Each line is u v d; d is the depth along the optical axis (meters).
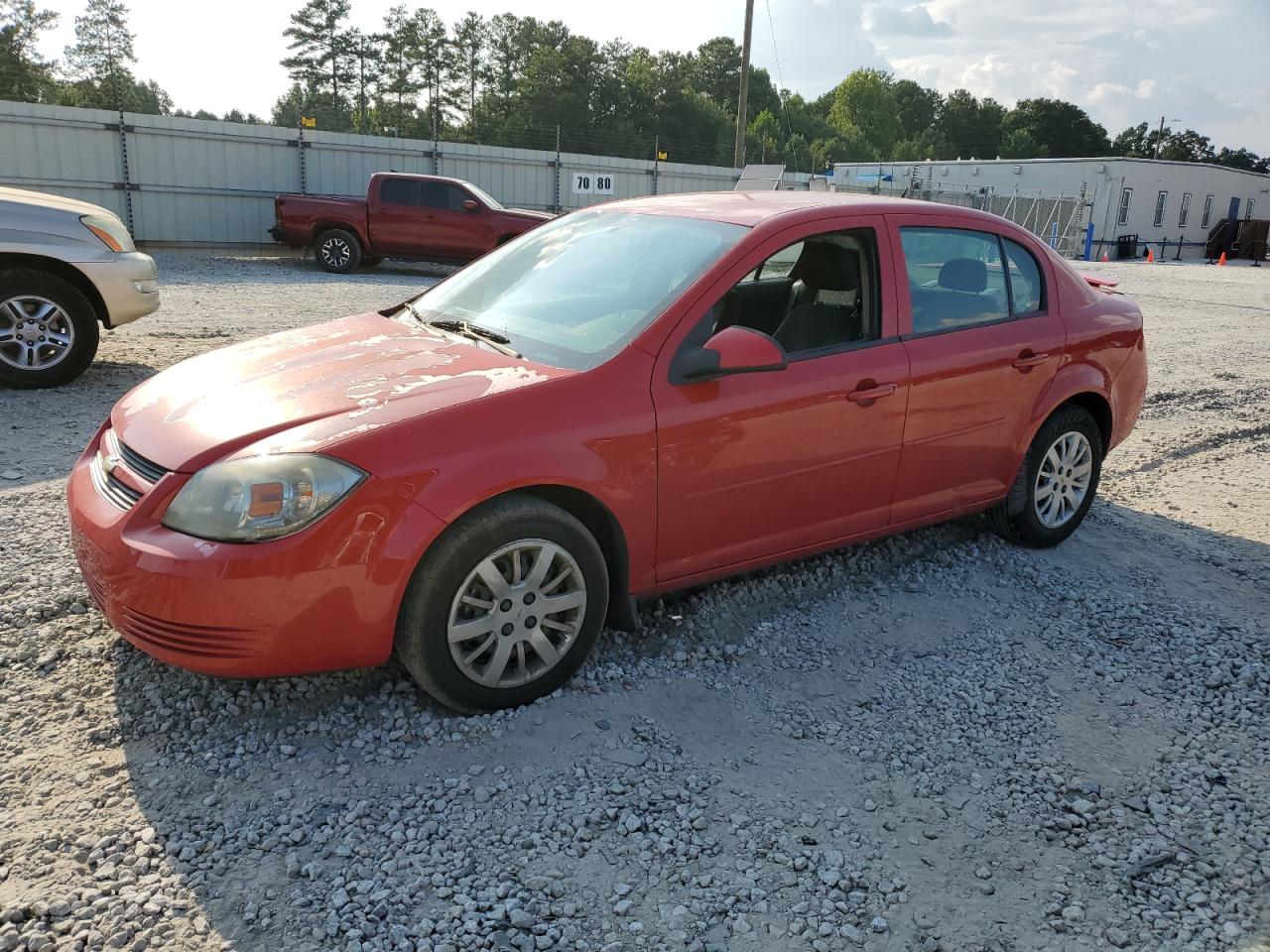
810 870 2.52
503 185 24.64
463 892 2.36
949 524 5.04
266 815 2.60
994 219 4.44
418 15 85.88
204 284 14.27
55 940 2.13
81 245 6.88
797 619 3.95
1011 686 3.54
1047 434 4.58
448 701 3.02
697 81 106.25
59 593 3.69
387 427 2.83
